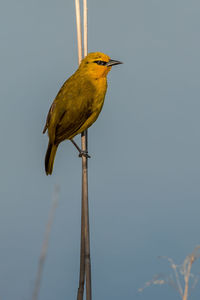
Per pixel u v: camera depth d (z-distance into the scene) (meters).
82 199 8.89
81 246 8.77
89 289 8.30
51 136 10.39
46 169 10.22
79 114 10.30
